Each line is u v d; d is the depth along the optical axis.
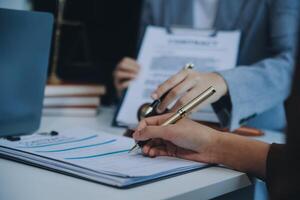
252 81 1.04
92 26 1.49
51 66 1.33
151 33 1.25
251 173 0.74
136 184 0.64
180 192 0.63
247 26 1.29
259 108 1.05
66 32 1.39
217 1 1.35
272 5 1.25
